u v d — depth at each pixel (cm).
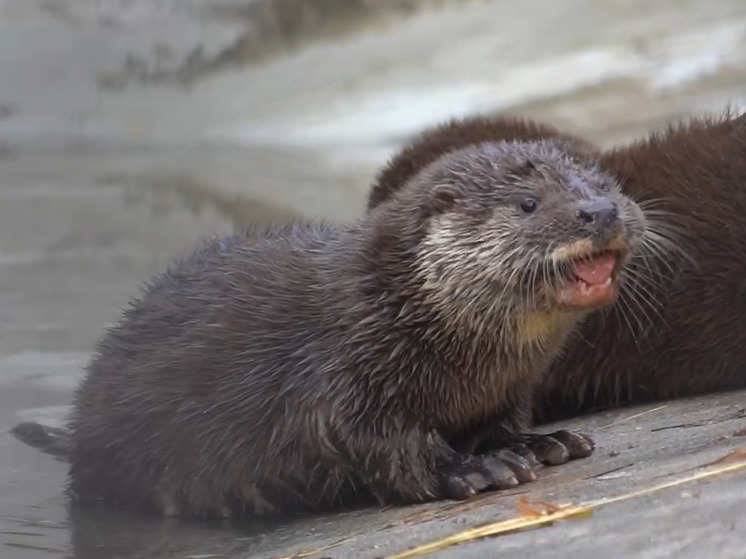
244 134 4894
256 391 1227
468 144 1681
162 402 1284
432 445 1182
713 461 1041
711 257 1432
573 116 3978
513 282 1155
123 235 2947
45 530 1256
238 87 5078
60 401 1728
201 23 5269
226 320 1278
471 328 1169
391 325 1173
